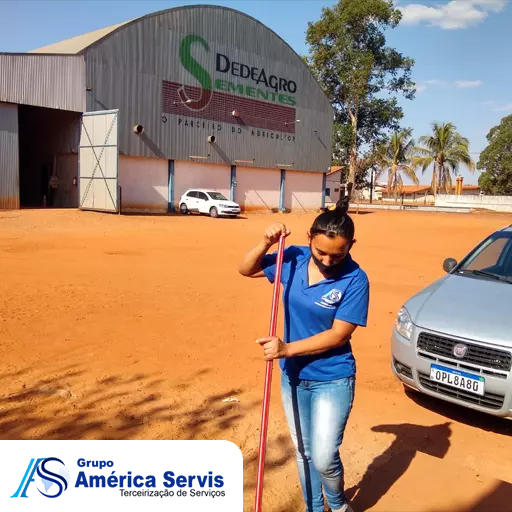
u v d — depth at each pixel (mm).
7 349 6031
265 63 34312
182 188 30625
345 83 49844
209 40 30953
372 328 7863
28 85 23969
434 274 13109
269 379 2824
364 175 56969
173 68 29297
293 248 3012
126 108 27406
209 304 8703
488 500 3576
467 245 19750
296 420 3010
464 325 4680
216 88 31625
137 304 8422
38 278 10016
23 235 16734
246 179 34375
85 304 8234
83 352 6090
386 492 3637
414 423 4766
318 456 2844
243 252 15195
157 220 24250
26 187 30828
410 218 34188
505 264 5805
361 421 4742
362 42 51500
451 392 4660
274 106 35219
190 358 6082
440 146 62969
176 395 5027
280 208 36656
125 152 27500
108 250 14328
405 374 5023
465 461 4184
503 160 59156
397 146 60406
